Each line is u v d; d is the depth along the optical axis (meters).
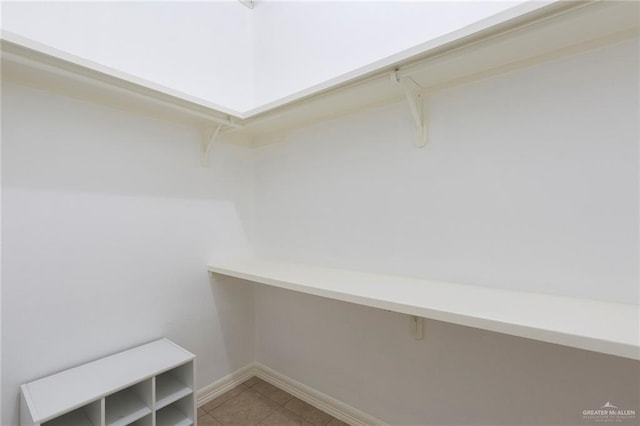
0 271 1.09
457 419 1.27
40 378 1.18
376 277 1.40
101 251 1.35
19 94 1.13
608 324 0.76
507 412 1.15
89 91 1.28
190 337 1.71
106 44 1.44
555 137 1.03
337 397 1.67
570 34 0.92
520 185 1.10
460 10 1.29
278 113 1.52
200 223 1.76
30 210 1.16
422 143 1.32
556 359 1.05
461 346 1.25
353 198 1.57
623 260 0.93
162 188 1.58
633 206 0.91
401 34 1.47
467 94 1.20
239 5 2.13
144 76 1.59
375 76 1.18
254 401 1.79
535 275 1.08
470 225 1.21
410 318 1.38
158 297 1.56
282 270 1.60
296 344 1.85
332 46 1.75
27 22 1.21
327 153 1.67
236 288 1.96
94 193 1.33
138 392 1.32
